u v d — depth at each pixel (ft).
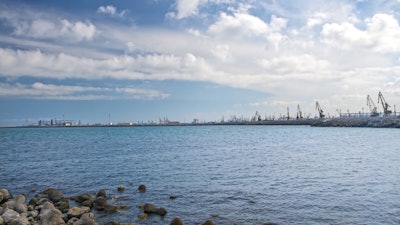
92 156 174.09
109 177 107.65
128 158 162.09
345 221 57.82
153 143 277.85
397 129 431.84
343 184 88.22
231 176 104.12
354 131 421.18
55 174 116.37
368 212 62.59
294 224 56.95
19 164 145.79
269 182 93.25
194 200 74.23
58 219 55.21
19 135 501.97
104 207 66.13
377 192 78.13
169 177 104.47
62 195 77.36
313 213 62.75
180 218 59.52
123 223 53.78
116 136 433.48
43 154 188.75
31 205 68.23
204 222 55.72
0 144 284.00
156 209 63.77
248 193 79.97
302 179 96.78
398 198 72.23
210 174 108.58
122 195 80.38
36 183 100.68
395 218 58.80
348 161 136.36
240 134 444.55
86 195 73.51
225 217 61.46
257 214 62.95
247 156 164.45
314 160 142.51
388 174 101.91
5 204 63.62
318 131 463.01
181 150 205.05
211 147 226.79
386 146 202.18
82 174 114.83
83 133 569.23
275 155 167.32
